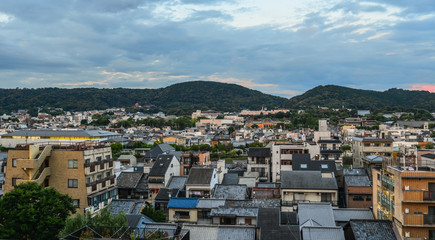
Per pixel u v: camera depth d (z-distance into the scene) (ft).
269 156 336.70
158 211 215.72
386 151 331.16
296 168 281.13
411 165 183.52
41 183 201.36
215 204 223.51
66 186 208.44
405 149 288.71
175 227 161.48
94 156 219.41
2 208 158.51
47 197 169.17
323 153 367.66
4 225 155.33
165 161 288.71
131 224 176.86
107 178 228.43
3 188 205.36
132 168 320.91
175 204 223.92
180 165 314.55
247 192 264.52
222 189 257.34
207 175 265.34
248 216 200.34
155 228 156.56
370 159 275.18
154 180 273.13
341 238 151.94
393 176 164.86
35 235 156.66
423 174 152.76
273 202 229.45
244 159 509.76
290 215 184.55
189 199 228.22
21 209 156.25
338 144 408.87
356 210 196.75
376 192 189.98
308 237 152.87
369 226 156.25
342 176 264.52
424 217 150.41
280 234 153.17
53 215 165.68
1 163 289.12
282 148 313.53
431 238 150.00
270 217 164.04
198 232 163.84
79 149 216.54
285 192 233.55
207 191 257.75
